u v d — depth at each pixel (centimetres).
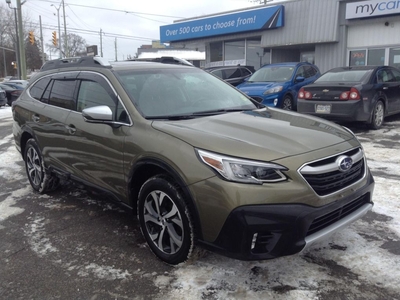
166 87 416
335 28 1602
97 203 508
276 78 1145
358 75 900
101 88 412
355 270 325
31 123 517
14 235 418
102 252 374
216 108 413
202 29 2152
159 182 327
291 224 278
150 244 355
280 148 300
